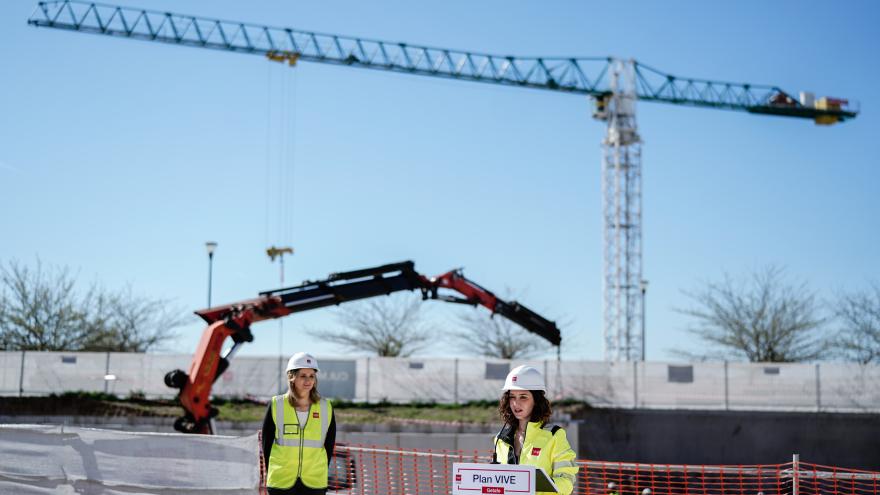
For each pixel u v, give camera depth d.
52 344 39.84
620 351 78.38
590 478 23.19
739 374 34.53
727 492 20.73
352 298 23.27
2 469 10.62
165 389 33.12
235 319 22.33
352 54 80.50
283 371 34.03
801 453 34.09
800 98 89.12
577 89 84.25
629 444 33.94
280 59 78.94
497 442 6.16
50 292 40.12
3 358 32.69
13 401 31.05
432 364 34.81
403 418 31.98
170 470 9.57
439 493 17.70
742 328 44.56
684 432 34.25
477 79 83.56
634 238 81.12
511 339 46.59
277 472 7.31
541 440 5.93
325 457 7.48
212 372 22.00
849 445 34.16
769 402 34.34
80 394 32.38
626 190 82.19
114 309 41.78
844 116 87.81
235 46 77.75
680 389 34.38
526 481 5.73
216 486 9.31
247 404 33.31
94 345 40.59
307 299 23.03
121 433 9.93
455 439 29.14
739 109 88.56
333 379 34.62
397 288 23.62
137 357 33.28
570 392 34.38
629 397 34.34
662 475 24.39
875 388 34.16
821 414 34.16
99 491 9.98
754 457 34.19
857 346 43.19
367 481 14.40
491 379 34.66
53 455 10.36
